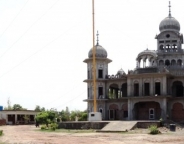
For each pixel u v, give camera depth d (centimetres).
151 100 6781
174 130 5175
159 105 6969
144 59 7419
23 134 4678
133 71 7050
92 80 7569
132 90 7019
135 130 5222
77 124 5950
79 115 9444
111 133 4816
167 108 6875
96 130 5406
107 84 7675
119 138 3722
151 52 7369
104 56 7756
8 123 10231
